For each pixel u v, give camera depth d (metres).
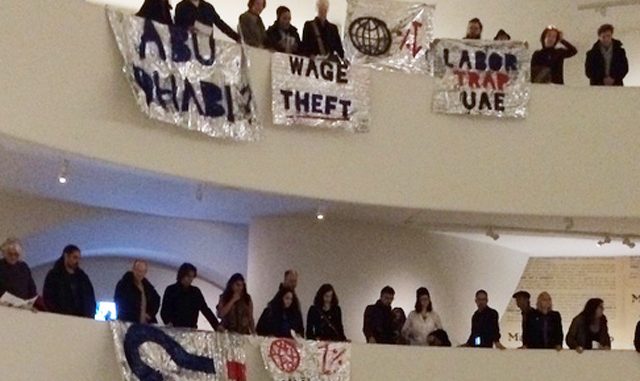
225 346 12.83
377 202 14.53
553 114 15.13
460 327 16.88
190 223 16.72
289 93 14.17
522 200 14.91
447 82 14.96
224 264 16.83
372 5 14.98
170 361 12.31
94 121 12.66
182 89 13.31
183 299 12.85
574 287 17.89
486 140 14.98
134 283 12.51
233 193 14.49
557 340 14.15
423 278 16.53
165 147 13.26
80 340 11.79
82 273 12.15
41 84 12.16
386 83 14.79
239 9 17.20
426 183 14.73
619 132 15.13
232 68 13.79
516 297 14.45
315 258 15.99
